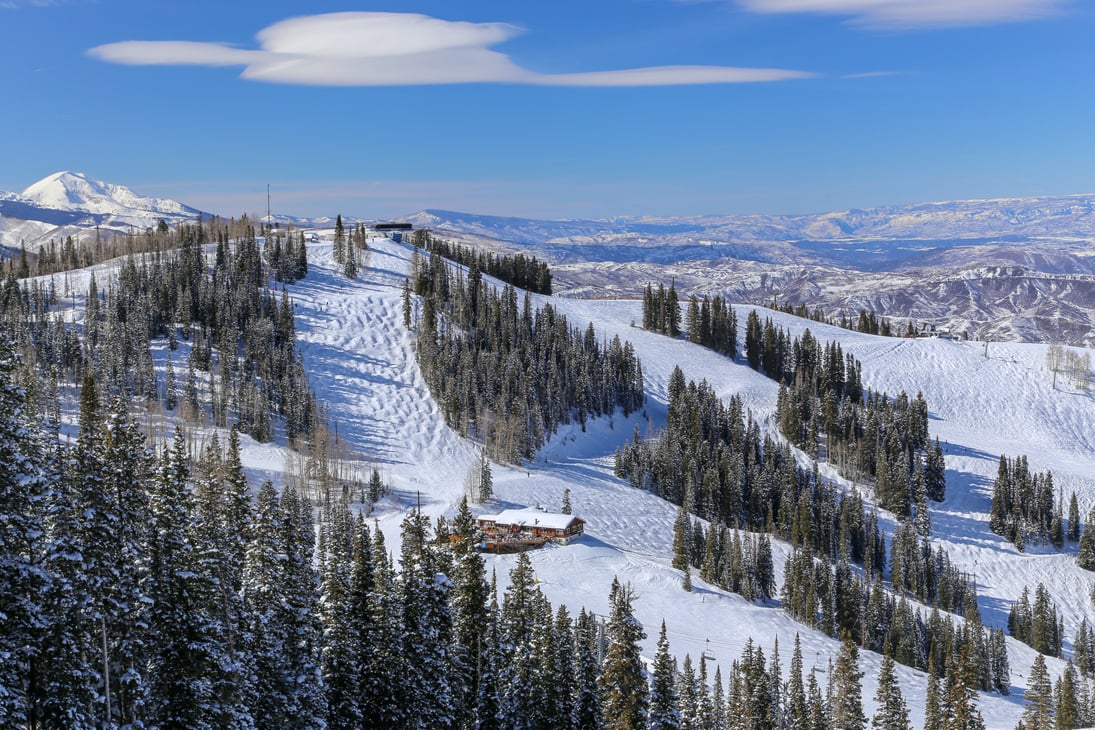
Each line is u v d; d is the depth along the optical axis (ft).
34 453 132.05
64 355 648.38
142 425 581.53
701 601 500.33
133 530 144.05
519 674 220.43
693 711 282.15
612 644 208.74
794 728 323.37
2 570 125.70
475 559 240.94
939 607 623.77
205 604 156.97
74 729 130.00
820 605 538.88
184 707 150.10
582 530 568.41
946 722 308.19
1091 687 488.85
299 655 178.70
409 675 199.82
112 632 142.72
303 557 189.67
